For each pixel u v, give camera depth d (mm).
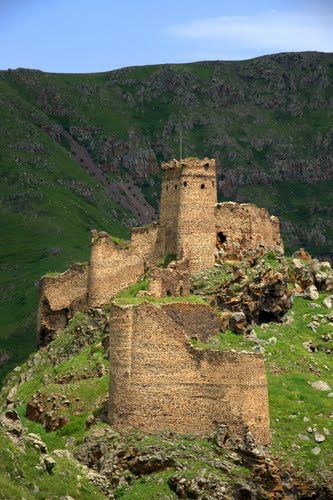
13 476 135375
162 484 142250
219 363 147125
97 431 149750
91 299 186000
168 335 148375
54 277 194375
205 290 176375
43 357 186750
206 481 141375
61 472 141375
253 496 142500
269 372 164750
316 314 183375
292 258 195750
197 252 182000
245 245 187375
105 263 185750
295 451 148000
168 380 147875
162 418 147500
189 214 182500
